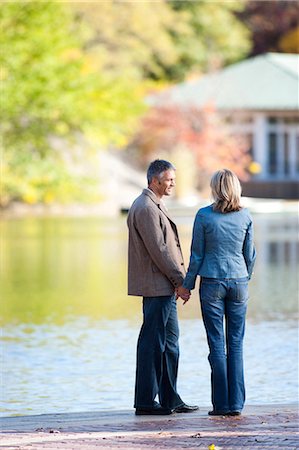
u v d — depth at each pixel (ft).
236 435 53.31
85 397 75.10
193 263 61.72
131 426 57.41
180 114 388.98
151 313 62.80
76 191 304.30
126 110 305.94
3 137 297.53
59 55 299.79
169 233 62.69
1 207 315.78
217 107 396.98
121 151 391.65
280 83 407.03
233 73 419.54
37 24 288.30
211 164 380.17
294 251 191.83
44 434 54.60
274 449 49.52
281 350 93.20
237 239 61.52
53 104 288.51
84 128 300.20
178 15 479.41
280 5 519.60
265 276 153.17
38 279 150.82
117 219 291.17
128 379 81.51
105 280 148.66
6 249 198.29
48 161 302.25
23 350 94.68
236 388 61.00
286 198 391.65
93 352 93.35
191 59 485.15
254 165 385.29
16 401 74.02
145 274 62.85
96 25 443.32
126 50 453.99
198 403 71.97
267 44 519.19
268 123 398.21
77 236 229.25
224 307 61.82
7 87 282.56
